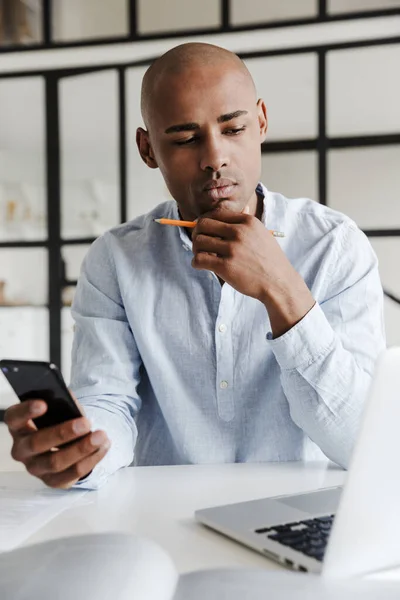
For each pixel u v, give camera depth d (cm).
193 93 109
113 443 105
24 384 82
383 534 57
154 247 128
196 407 122
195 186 113
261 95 345
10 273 394
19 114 386
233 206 113
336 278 123
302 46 338
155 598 49
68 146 380
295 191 343
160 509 84
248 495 90
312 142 339
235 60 113
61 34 375
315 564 60
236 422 121
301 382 100
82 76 374
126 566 52
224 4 347
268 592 50
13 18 379
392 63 329
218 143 110
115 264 128
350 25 332
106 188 377
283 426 121
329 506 78
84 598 47
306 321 97
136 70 366
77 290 134
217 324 120
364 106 334
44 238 388
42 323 392
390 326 335
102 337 124
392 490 56
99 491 93
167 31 357
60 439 82
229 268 97
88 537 57
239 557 67
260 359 120
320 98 338
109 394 119
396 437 54
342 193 338
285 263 98
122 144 373
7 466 290
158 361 122
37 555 54
